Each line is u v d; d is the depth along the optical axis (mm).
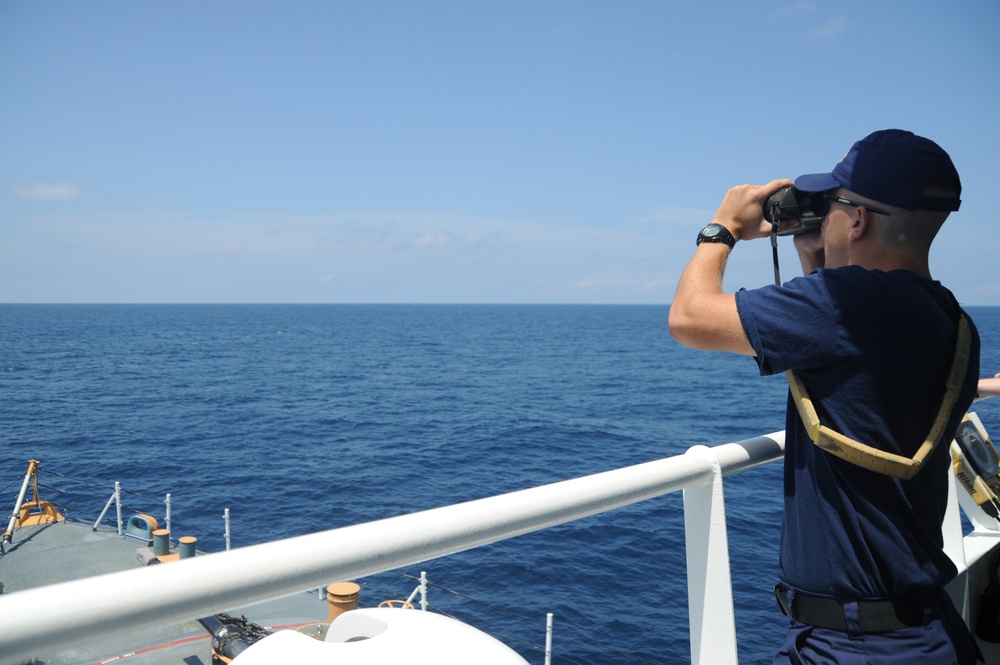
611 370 89812
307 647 942
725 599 1533
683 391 67250
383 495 27500
